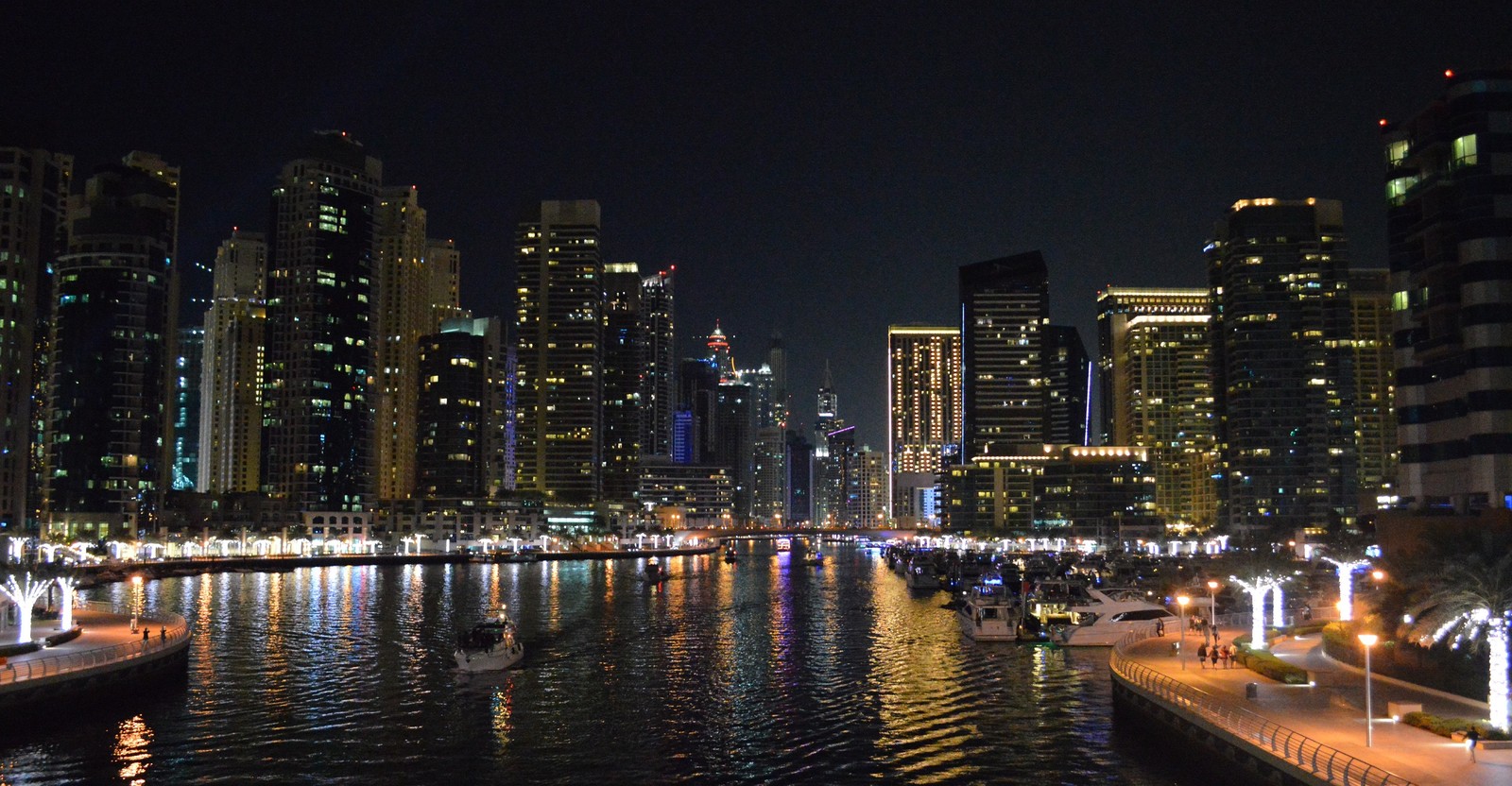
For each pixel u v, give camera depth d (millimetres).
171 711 87062
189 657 116625
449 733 81375
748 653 125125
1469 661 71500
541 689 100000
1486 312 121062
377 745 77375
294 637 137000
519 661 116312
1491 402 119688
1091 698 92375
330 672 107875
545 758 74562
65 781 67625
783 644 133250
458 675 106875
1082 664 111938
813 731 82062
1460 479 127250
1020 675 105562
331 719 85562
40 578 98938
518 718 86875
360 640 134125
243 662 113562
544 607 185125
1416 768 51875
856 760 73375
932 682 102625
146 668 92938
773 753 75750
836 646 131125
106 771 69812
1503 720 58094
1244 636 103938
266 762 72500
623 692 98750
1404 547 117875
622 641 137250
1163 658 89938
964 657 119812
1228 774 61969
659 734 81500
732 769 71750
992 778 68375
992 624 134500
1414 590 78500
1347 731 60344
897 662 116000
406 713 88125
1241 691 73750
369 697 94625
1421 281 132750
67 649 95875
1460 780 49594
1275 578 110500
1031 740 77625
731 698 95562
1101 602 137250
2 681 77250
